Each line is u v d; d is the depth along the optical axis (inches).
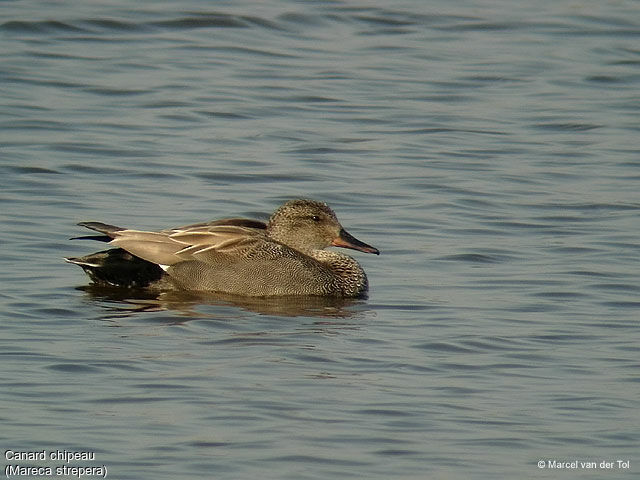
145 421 446.3
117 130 868.6
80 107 911.7
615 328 560.7
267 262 625.3
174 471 410.3
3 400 458.9
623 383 494.9
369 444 434.6
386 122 914.7
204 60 1040.8
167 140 853.8
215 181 781.3
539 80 1025.5
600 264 654.5
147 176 784.3
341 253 644.7
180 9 1154.7
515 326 562.6
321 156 836.6
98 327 548.4
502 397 478.9
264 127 893.2
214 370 496.4
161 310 583.5
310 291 619.2
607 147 876.6
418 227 714.8
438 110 946.7
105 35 1085.1
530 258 666.2
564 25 1168.8
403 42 1112.8
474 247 682.2
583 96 990.4
